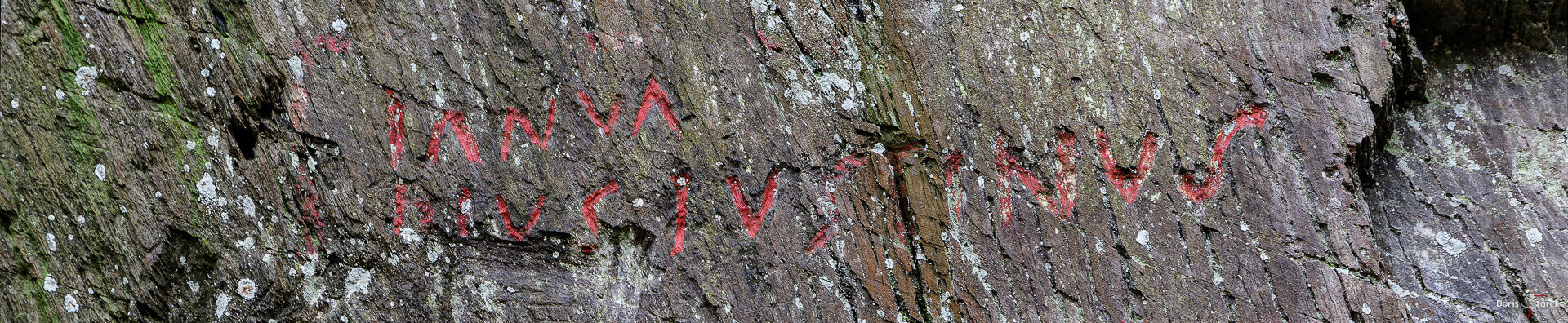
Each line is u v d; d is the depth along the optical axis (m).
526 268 1.66
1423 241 1.81
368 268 1.62
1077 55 1.68
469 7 1.64
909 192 1.67
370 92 1.62
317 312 1.61
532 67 1.65
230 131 1.58
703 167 1.67
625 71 1.66
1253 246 1.61
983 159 1.66
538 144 1.65
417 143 1.62
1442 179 1.88
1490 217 1.82
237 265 1.59
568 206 1.65
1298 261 1.60
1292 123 1.65
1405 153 1.93
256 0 1.59
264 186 1.59
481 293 1.64
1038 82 1.67
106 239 1.56
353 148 1.61
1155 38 1.68
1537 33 2.03
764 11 1.69
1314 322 1.58
